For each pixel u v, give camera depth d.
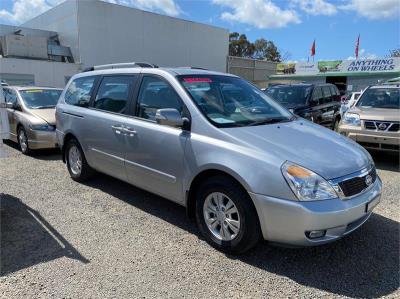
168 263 3.26
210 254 3.42
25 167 6.71
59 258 3.34
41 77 24.05
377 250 3.50
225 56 39.16
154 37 31.70
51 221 4.17
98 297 2.77
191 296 2.79
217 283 2.96
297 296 2.79
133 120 4.32
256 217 3.16
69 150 5.77
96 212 4.45
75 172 5.70
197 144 3.52
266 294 2.82
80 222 4.15
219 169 3.31
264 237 3.13
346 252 3.46
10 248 3.52
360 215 3.12
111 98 4.84
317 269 3.17
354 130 7.05
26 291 2.84
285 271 3.14
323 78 40.53
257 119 3.94
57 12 28.41
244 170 3.13
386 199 4.95
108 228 3.99
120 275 3.07
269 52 63.31
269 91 10.45
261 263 3.27
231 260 3.32
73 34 26.97
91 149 5.10
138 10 30.06
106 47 28.25
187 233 3.88
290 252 3.46
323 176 2.98
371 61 37.16
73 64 25.73
